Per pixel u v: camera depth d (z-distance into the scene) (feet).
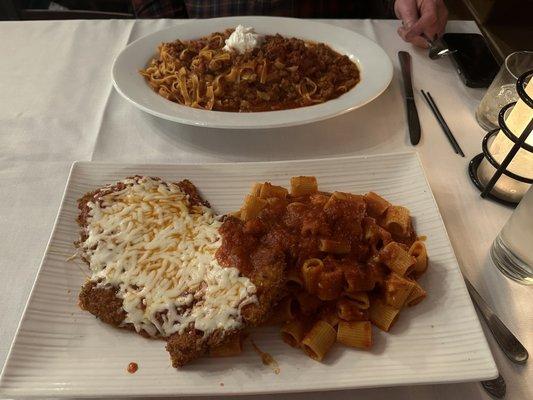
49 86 1.91
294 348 1.09
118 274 1.13
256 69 1.77
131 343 1.08
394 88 1.87
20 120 1.74
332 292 1.13
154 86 1.78
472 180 1.50
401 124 1.72
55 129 1.71
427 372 1.01
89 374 1.02
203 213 1.28
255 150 1.64
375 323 1.12
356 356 1.06
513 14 3.81
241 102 1.74
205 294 1.08
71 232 1.29
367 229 1.23
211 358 1.06
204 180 1.44
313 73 1.84
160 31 2.03
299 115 1.57
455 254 1.31
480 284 1.24
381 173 1.44
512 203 1.42
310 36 2.05
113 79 1.73
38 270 1.22
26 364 1.03
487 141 1.48
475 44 2.02
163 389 0.99
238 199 1.41
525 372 1.07
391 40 2.14
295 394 1.06
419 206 1.35
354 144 1.65
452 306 1.13
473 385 1.05
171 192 1.32
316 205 1.27
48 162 1.58
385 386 1.00
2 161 1.57
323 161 1.46
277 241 1.18
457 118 1.74
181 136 1.69
